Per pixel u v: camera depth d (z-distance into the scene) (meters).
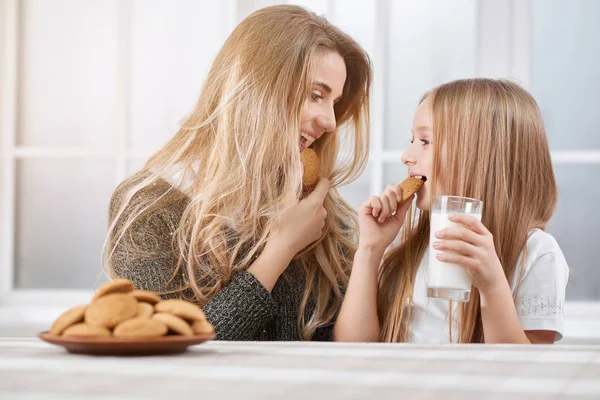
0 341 1.13
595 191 2.53
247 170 1.72
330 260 1.82
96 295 0.92
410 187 1.75
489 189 1.70
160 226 1.68
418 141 1.80
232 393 0.66
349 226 1.94
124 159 2.82
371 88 1.96
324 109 1.77
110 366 0.81
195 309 0.94
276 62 1.74
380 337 1.76
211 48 2.79
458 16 2.63
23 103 2.91
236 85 1.75
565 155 2.52
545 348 1.05
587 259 2.53
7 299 2.78
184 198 1.76
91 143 2.88
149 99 2.83
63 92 2.90
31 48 2.91
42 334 0.92
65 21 2.90
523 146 1.73
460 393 0.67
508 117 1.73
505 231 1.69
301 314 1.72
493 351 1.00
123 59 2.84
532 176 1.74
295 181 1.69
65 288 2.85
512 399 0.65
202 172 1.77
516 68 2.56
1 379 0.72
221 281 1.64
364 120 1.91
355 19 2.70
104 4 2.88
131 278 1.63
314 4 2.71
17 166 2.88
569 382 0.74
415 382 0.73
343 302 1.73
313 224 1.68
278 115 1.72
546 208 1.77
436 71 2.65
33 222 2.87
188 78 2.80
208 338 0.93
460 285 1.37
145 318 0.90
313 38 1.76
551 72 2.58
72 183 2.86
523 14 2.56
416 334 1.73
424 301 1.76
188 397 0.64
